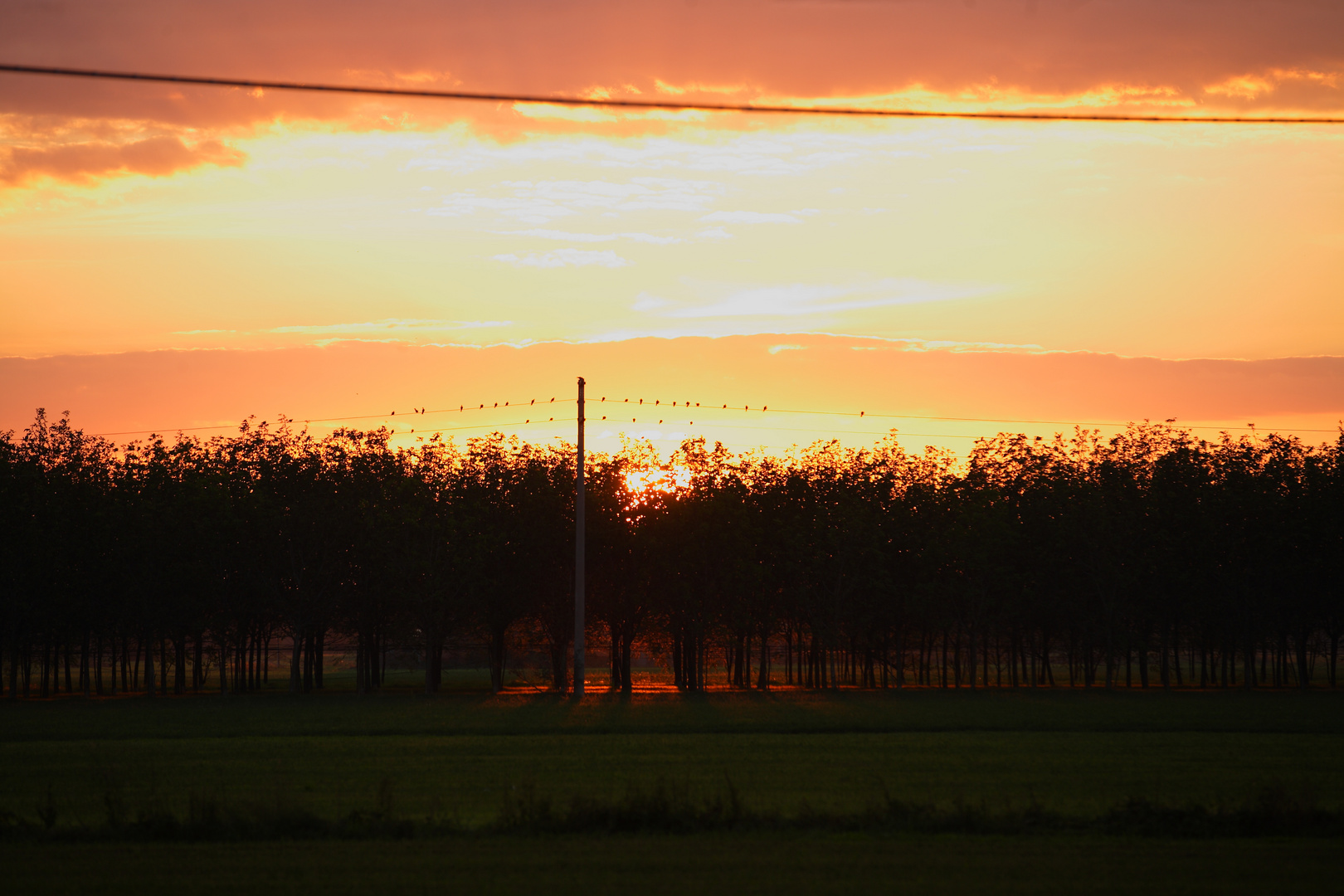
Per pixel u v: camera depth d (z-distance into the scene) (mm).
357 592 83062
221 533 81250
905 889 17656
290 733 46594
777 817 23203
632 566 87375
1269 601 86562
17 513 81000
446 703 68688
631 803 23156
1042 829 22484
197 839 21828
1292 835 22016
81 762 36031
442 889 17688
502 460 88875
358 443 86562
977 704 64250
